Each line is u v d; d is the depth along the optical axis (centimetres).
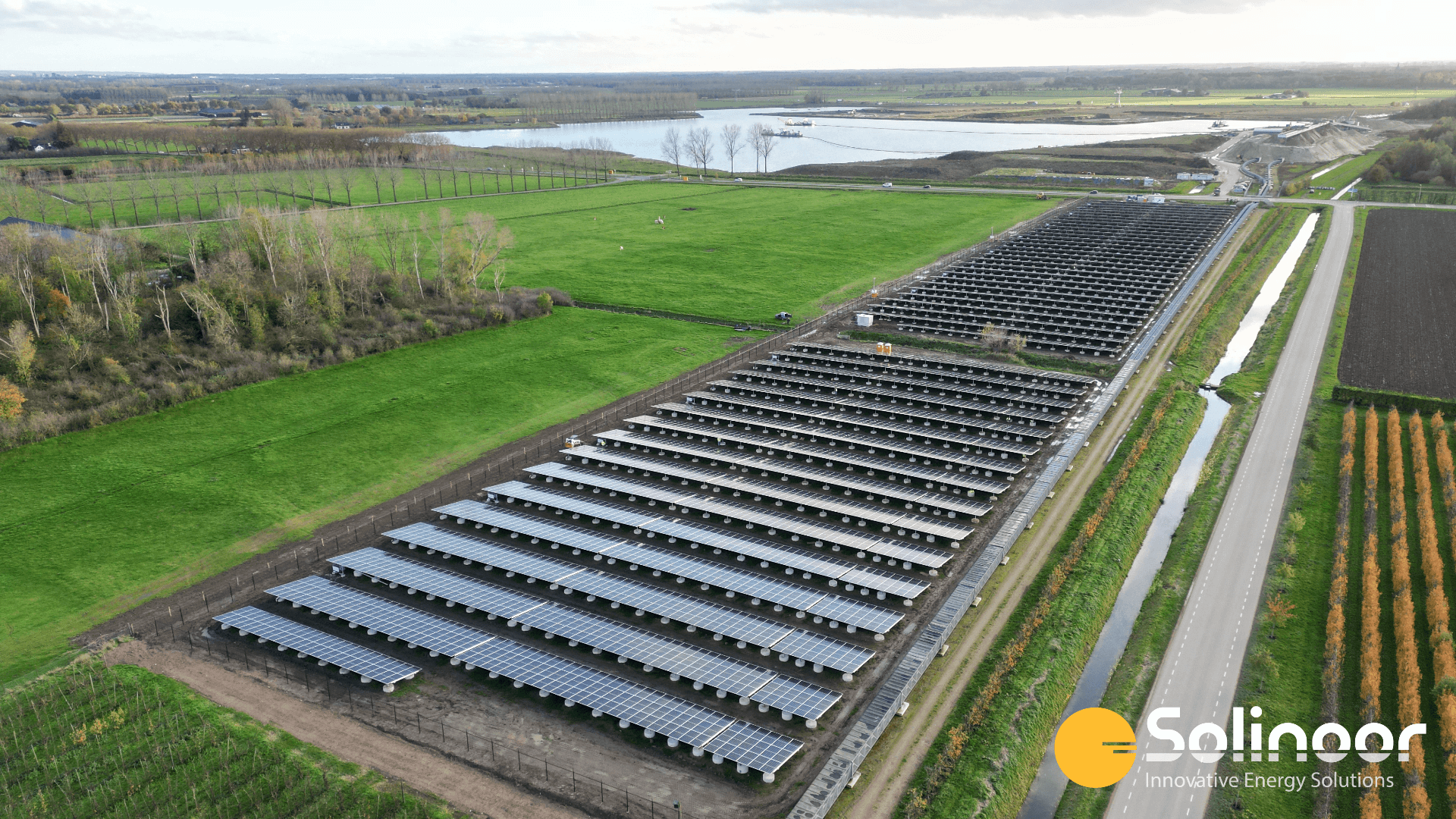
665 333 15250
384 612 7300
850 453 10669
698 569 7938
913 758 5800
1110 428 11106
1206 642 6950
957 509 8931
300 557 8388
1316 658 6706
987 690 6325
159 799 5453
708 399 12294
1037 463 10131
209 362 12356
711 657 6681
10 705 6291
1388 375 12612
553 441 11075
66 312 12488
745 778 5641
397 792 5478
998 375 13250
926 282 18850
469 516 8888
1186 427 11194
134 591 7794
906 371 13425
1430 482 9350
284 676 6656
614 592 7581
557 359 13775
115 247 14938
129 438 10581
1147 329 15200
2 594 7706
